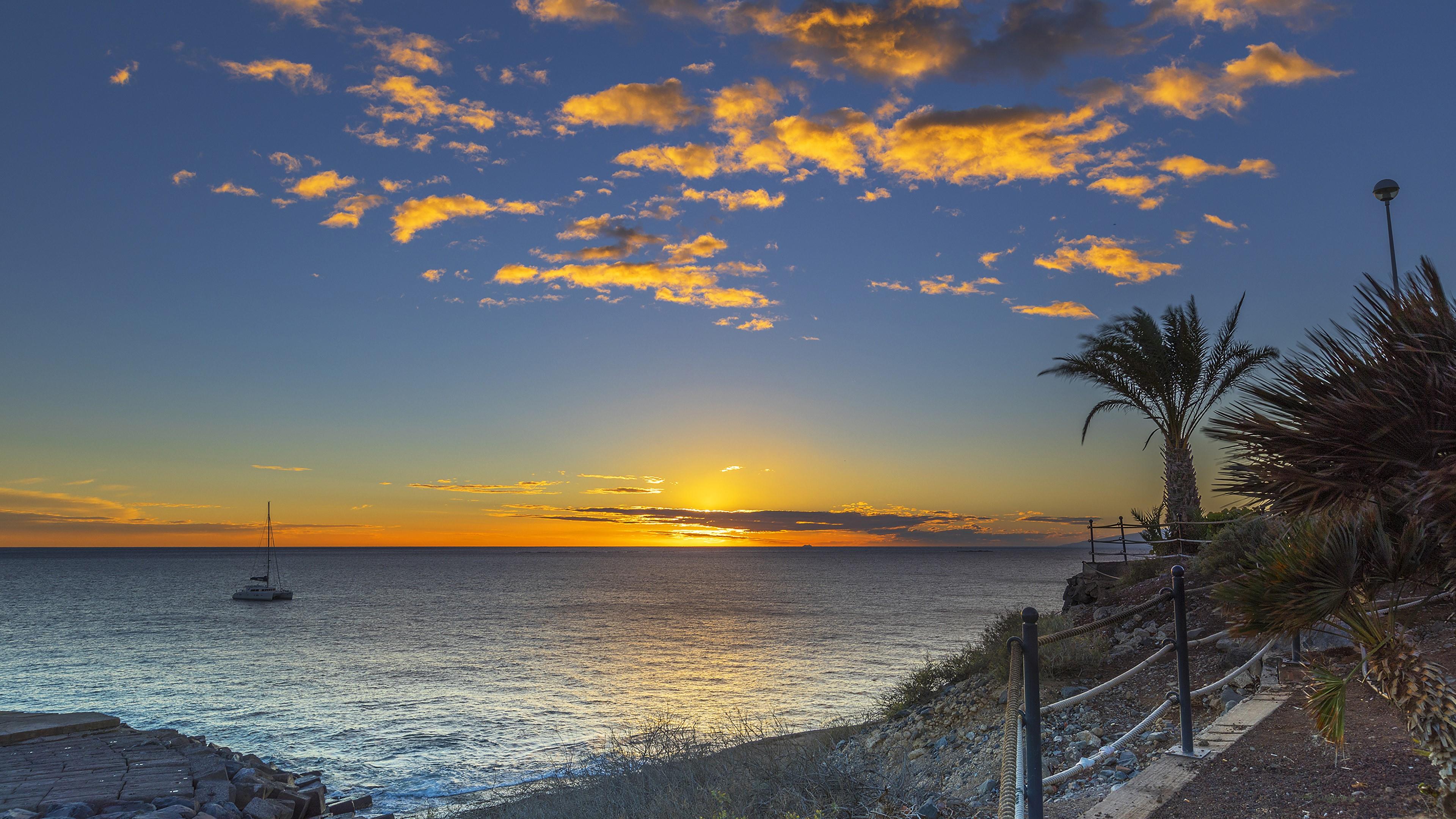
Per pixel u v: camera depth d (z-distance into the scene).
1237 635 4.62
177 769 13.46
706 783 10.00
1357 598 4.54
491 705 31.52
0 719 16.72
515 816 11.41
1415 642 4.56
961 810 7.99
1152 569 18.17
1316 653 9.05
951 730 12.01
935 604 90.81
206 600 110.88
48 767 13.15
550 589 136.00
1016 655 4.81
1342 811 4.93
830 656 45.38
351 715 29.91
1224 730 7.17
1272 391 4.28
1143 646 12.19
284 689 36.56
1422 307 3.98
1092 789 7.33
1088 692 5.40
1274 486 4.34
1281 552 4.39
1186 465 21.80
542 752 22.97
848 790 8.34
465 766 21.56
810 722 24.42
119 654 51.53
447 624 72.88
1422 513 3.77
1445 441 3.66
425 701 32.75
